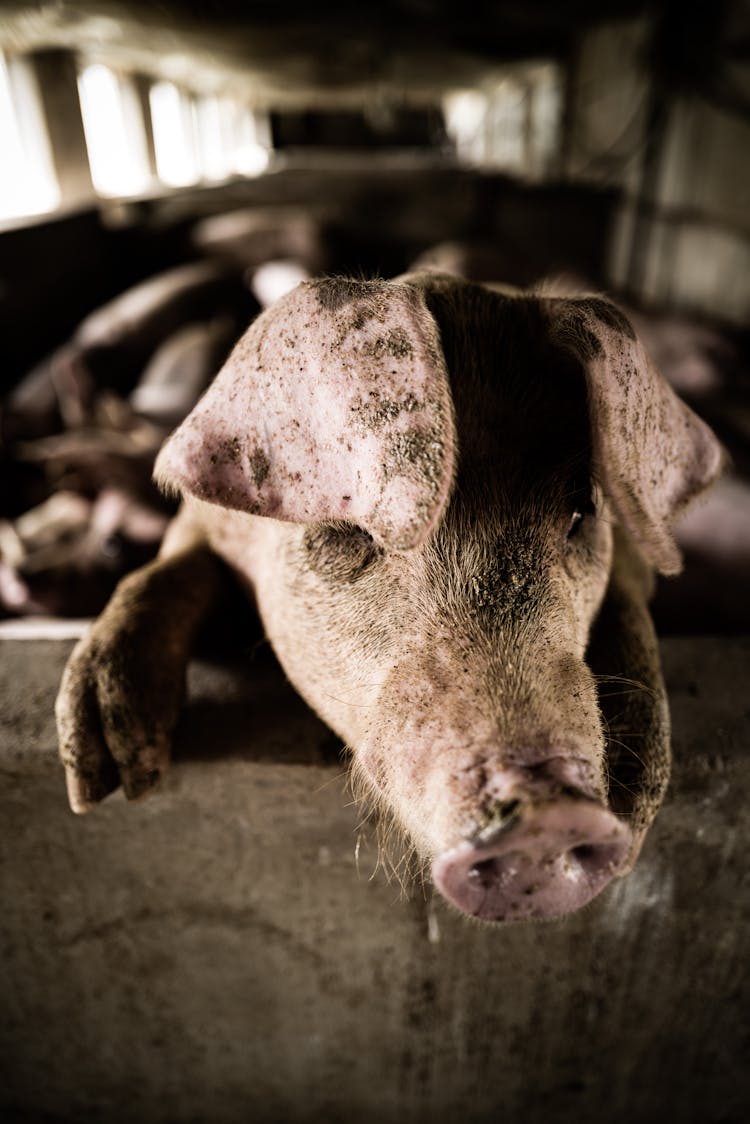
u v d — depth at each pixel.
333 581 0.42
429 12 2.48
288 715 0.52
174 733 0.51
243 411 0.36
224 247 2.65
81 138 2.40
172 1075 0.66
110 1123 0.71
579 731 0.34
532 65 3.75
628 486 0.38
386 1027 0.62
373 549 0.40
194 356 1.89
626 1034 0.62
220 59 3.16
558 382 0.41
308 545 0.43
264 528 0.53
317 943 0.57
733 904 0.55
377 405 0.32
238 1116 0.70
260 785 0.50
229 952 0.58
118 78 2.91
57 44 2.20
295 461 0.35
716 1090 0.67
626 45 2.75
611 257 2.93
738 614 1.15
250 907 0.55
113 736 0.46
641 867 0.53
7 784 0.51
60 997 0.61
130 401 1.83
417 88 4.71
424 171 3.51
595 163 3.04
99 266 2.44
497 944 0.56
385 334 0.33
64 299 2.20
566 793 0.31
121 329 2.04
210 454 0.37
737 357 1.92
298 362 0.34
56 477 1.46
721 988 0.59
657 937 0.56
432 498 0.31
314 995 0.60
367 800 0.47
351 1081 0.66
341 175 3.28
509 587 0.37
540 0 2.34
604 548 0.46
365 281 0.35
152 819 0.52
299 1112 0.69
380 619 0.39
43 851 0.53
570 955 0.57
